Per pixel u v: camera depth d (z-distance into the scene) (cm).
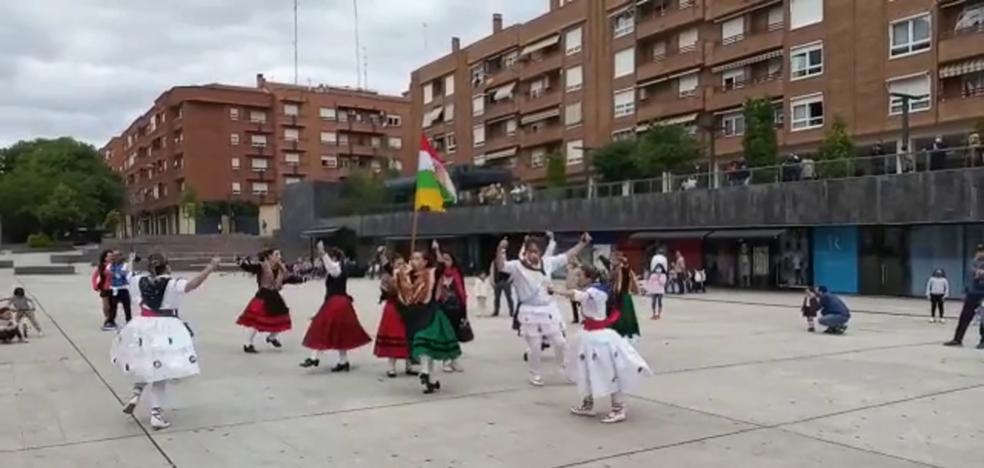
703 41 4731
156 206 9612
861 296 2792
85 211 7794
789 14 4147
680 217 3375
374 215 5428
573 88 5844
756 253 3278
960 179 2444
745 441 728
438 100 7600
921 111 3531
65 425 808
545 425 795
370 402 912
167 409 881
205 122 8806
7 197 7644
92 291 2986
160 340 785
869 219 2697
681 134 4122
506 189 4441
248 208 8688
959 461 664
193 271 5159
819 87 3966
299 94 9194
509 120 6662
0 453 705
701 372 1101
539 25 6194
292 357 1278
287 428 789
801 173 2934
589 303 820
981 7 3350
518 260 1052
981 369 1127
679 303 2494
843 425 787
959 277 2606
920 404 884
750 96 4322
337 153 9438
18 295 1560
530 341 1027
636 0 5222
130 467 661
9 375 1116
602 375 799
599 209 3772
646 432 763
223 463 670
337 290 1149
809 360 1214
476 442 730
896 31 3634
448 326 991
